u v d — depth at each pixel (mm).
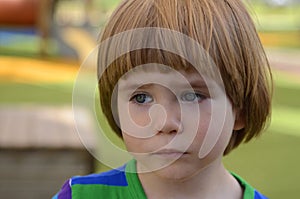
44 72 7332
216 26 887
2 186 2635
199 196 988
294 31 13977
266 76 991
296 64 8492
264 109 997
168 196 985
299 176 3617
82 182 1046
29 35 10445
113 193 1019
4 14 9727
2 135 2621
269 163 3842
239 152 3979
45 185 2658
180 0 892
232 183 1030
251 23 950
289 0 20594
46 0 8812
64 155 2580
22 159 2588
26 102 5711
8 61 8047
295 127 4820
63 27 10312
